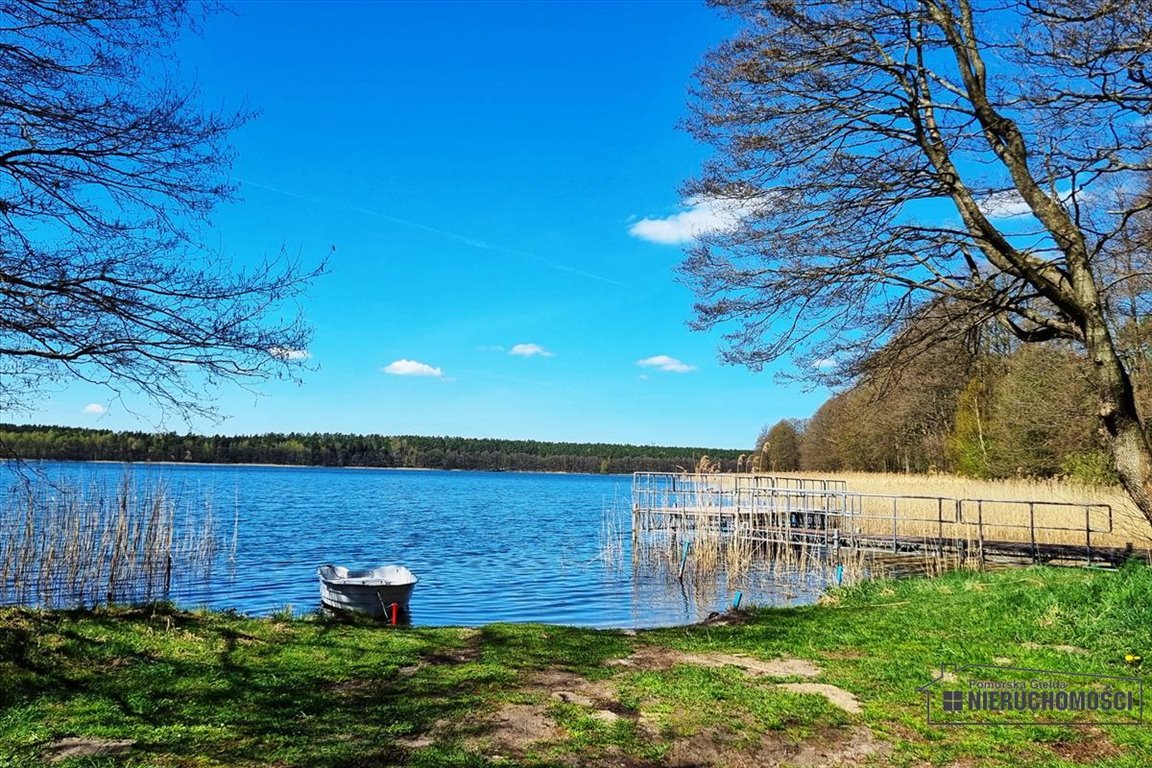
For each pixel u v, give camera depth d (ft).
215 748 18.24
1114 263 48.08
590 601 63.26
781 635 32.30
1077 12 27.94
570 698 22.84
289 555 88.79
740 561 83.30
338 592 48.98
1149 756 18.39
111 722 19.92
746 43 34.53
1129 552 64.64
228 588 65.41
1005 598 33.32
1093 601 30.17
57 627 27.27
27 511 61.87
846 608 38.68
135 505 79.46
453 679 24.64
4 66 23.04
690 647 30.30
